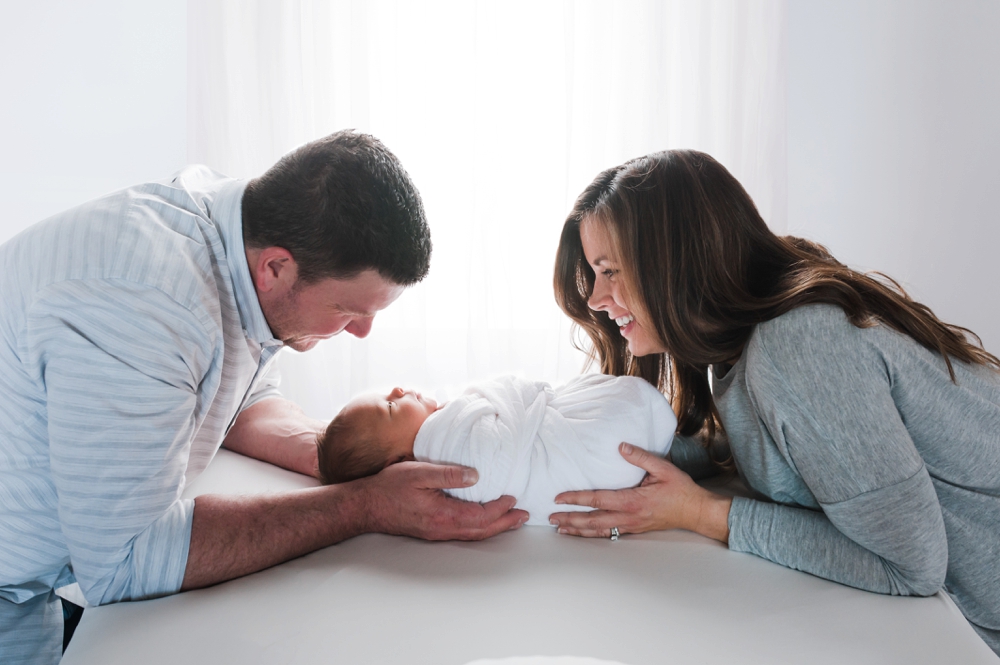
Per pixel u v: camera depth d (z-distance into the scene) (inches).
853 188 97.1
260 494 40.6
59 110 98.0
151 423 33.5
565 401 46.9
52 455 33.0
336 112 98.2
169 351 34.1
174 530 36.2
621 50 96.9
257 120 96.0
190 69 94.0
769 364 37.1
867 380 35.0
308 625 33.5
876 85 94.6
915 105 94.0
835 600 35.7
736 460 45.5
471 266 98.0
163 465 34.6
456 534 42.1
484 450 43.1
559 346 99.7
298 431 54.1
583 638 32.4
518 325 102.7
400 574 38.6
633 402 44.9
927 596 36.1
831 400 35.2
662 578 38.0
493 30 95.3
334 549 41.8
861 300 37.0
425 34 96.3
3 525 36.0
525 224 100.7
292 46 95.8
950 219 95.3
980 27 90.7
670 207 40.8
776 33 93.3
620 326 47.6
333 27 96.5
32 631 38.8
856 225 97.8
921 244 96.7
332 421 48.4
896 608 35.0
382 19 97.6
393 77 98.5
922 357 36.7
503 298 98.9
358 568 39.3
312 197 37.5
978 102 92.1
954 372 37.5
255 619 34.0
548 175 99.7
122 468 33.1
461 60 97.2
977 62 91.4
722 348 41.6
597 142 97.6
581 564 39.7
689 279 40.7
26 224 99.7
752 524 40.1
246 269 39.3
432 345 103.3
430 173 99.3
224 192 40.4
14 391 35.2
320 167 38.0
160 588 36.2
